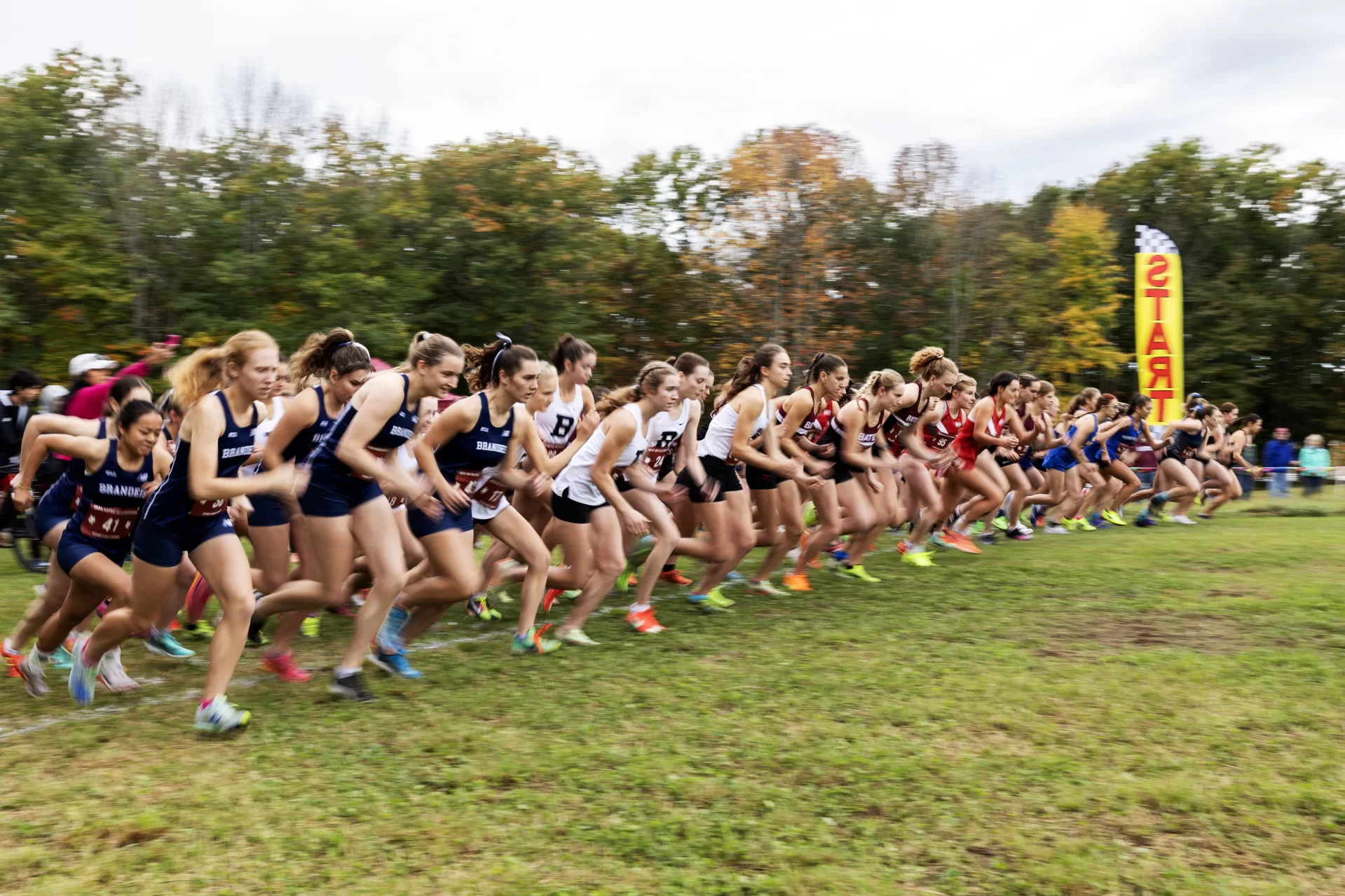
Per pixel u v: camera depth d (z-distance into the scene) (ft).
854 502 25.71
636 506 20.39
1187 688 15.42
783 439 23.90
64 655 18.15
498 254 69.41
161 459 16.58
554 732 13.73
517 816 10.87
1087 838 10.20
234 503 20.68
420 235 70.23
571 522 19.39
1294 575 26.73
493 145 73.20
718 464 22.38
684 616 22.11
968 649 18.22
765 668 17.10
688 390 20.47
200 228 60.13
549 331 71.26
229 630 13.82
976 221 85.92
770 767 12.26
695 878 9.44
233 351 13.48
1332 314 105.29
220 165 64.13
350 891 9.21
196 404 13.74
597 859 9.87
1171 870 9.46
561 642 19.38
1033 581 26.03
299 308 61.11
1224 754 12.49
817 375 23.91
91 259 56.13
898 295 88.38
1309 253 106.52
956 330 86.02
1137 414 40.06
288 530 18.08
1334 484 67.31
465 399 16.66
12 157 57.16
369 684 16.40
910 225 87.40
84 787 11.68
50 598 16.21
